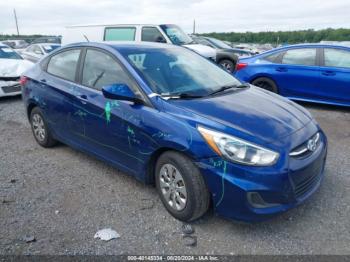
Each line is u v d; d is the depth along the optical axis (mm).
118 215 3369
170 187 3256
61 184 4031
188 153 2967
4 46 9930
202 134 2936
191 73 3996
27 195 3777
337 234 3027
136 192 3818
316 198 3605
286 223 3199
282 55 7758
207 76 4086
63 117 4473
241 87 4090
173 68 3934
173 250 2857
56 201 3643
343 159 4602
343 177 4059
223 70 4480
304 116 3525
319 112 7219
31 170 4434
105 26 11984
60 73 4621
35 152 5066
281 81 7691
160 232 3092
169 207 3309
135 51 3986
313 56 7336
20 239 3010
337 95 7094
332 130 5938
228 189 2840
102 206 3535
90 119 3975
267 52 8055
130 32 11508
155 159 3402
